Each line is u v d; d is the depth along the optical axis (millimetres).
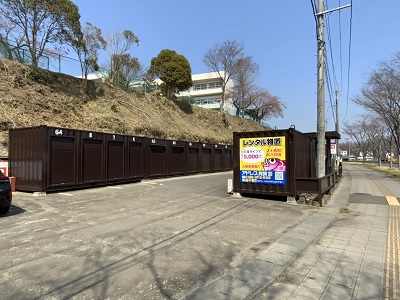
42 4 18328
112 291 3916
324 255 5594
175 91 41781
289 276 4621
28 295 3762
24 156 12727
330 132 19719
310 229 7359
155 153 20188
